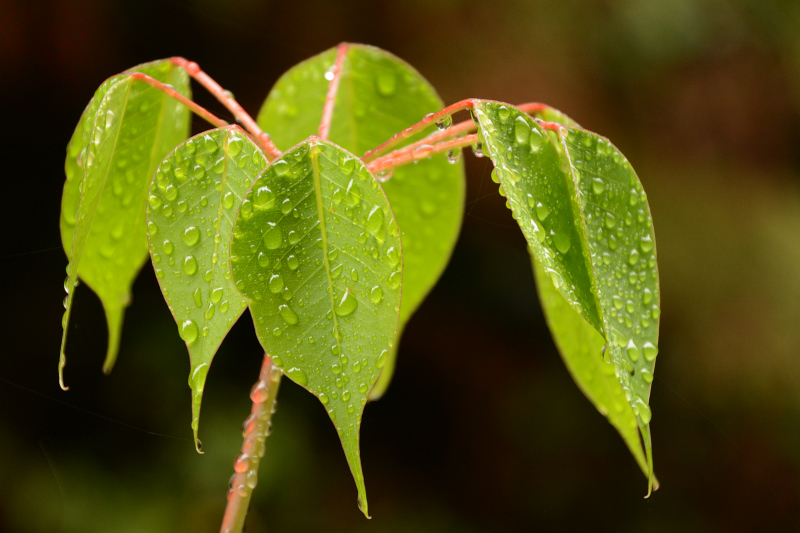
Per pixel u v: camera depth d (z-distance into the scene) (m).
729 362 1.19
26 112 1.06
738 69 1.22
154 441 1.07
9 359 1.05
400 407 1.32
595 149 0.37
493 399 1.31
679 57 1.18
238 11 1.11
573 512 1.23
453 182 0.44
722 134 1.23
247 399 1.13
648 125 1.21
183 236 0.36
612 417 0.40
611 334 0.36
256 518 1.08
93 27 1.07
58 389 1.07
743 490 1.19
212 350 0.36
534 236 0.36
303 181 0.36
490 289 1.31
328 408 0.35
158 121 0.41
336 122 0.45
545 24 1.14
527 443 1.27
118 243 0.41
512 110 0.37
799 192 1.26
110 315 0.42
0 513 0.97
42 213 1.08
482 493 1.26
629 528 1.21
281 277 0.36
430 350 1.33
